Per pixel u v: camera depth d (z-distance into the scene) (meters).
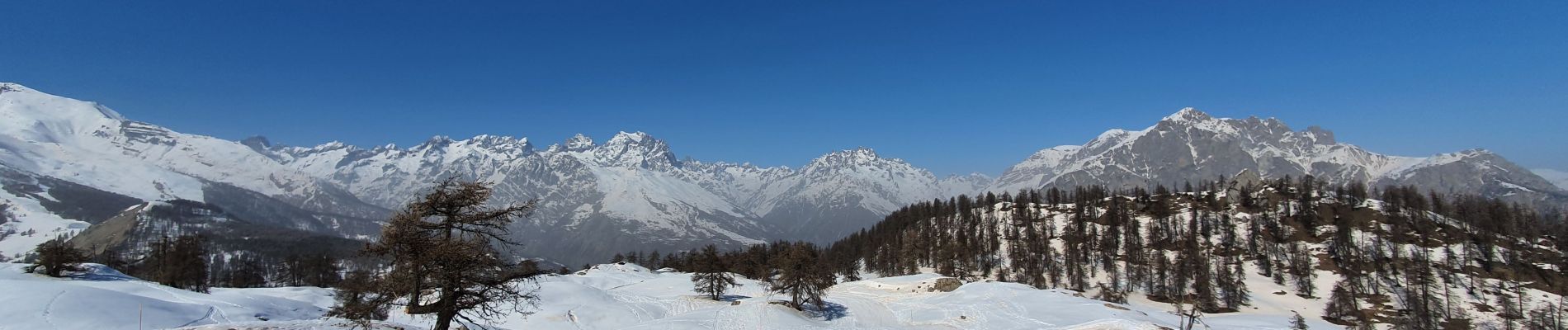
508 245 36.53
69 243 86.31
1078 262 163.88
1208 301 130.50
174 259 99.38
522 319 85.56
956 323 84.38
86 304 53.62
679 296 121.06
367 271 36.25
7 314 48.78
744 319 86.94
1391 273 145.00
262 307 70.38
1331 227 179.38
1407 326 113.31
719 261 116.81
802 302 100.62
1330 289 142.25
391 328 42.94
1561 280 136.88
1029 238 193.12
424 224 33.59
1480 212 174.88
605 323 87.44
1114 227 193.38
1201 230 189.12
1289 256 164.38
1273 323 93.00
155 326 54.72
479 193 34.88
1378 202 197.12
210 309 64.50
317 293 93.12
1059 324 73.25
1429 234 165.75
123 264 136.00
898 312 101.19
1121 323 66.56
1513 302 121.56
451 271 33.62
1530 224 173.00
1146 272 157.75
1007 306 90.88
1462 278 139.50
